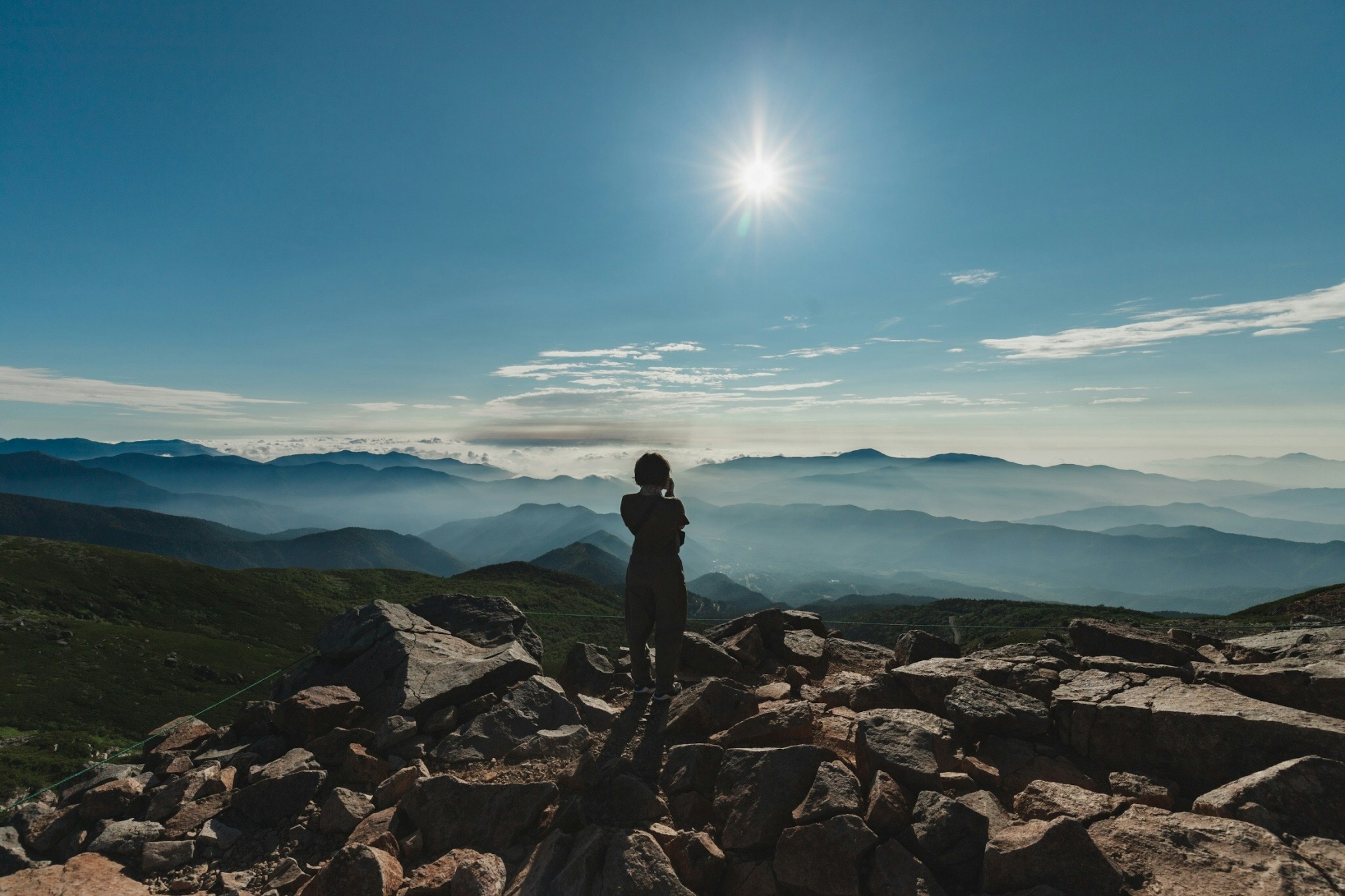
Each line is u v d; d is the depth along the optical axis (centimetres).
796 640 927
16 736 3947
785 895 396
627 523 673
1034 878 356
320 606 12825
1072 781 493
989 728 550
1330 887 317
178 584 11638
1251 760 452
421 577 15688
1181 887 341
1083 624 773
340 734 634
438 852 475
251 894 442
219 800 550
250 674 7750
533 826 488
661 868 401
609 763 552
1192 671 632
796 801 457
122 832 501
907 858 385
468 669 749
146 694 6381
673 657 673
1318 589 3478
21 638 7000
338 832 505
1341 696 503
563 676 852
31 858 503
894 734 511
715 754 530
